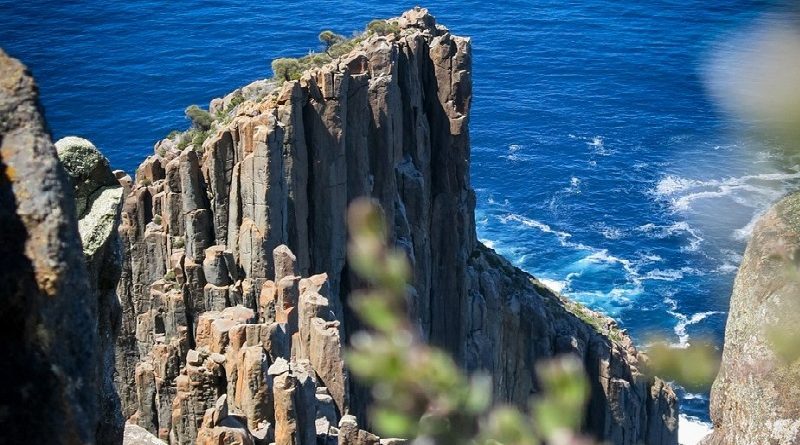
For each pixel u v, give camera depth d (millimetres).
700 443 15961
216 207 85062
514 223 184125
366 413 80688
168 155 88625
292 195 89188
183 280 83688
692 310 161375
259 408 54000
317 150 91688
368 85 95625
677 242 176625
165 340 81875
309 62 98188
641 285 167250
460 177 109875
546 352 113125
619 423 112750
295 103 88250
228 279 84125
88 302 15617
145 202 86500
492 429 9164
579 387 8750
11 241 15117
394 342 9250
